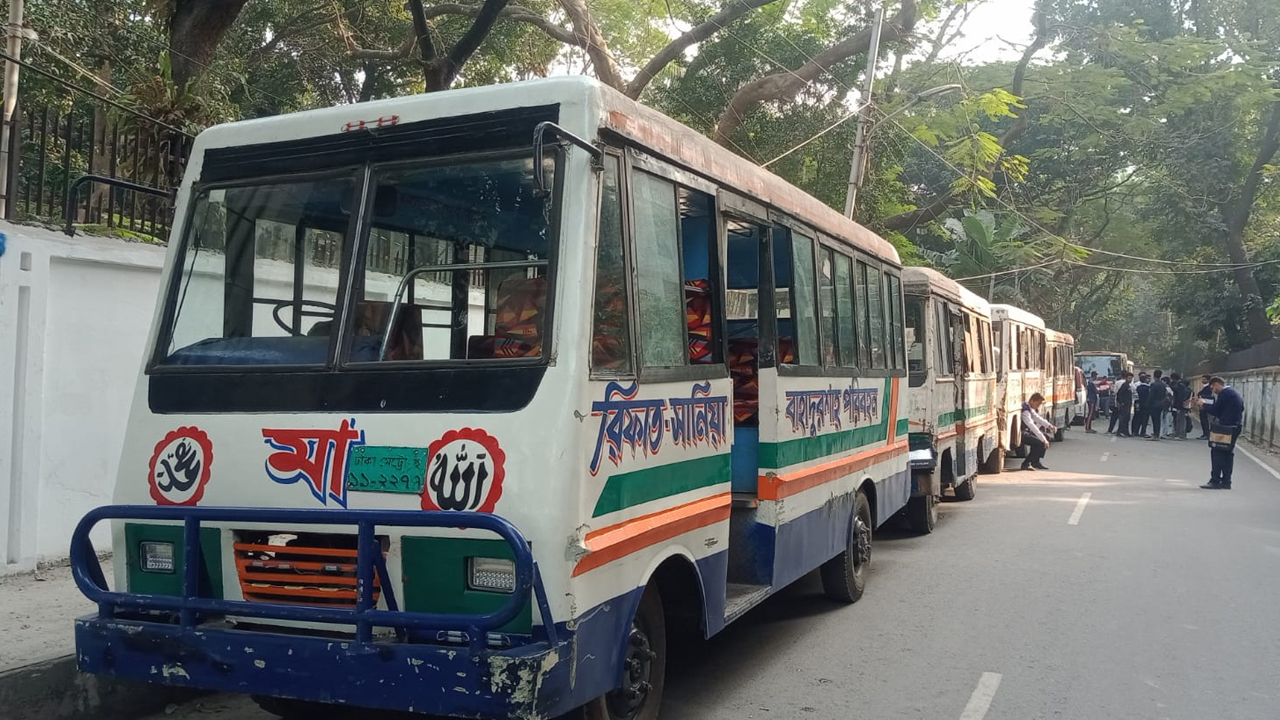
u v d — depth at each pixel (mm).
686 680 6098
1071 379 30453
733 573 5977
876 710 5543
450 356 4145
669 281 4742
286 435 4102
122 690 5277
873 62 17781
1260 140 35406
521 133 4133
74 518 7324
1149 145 32156
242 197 4520
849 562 7816
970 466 13633
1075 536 11195
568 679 3713
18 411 6852
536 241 4047
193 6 12555
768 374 5922
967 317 13719
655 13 22375
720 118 20234
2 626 5691
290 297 4355
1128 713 5504
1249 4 32750
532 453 3750
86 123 8789
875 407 8500
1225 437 15633
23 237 6820
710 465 5059
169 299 4520
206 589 4191
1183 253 39281
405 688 3625
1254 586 8641
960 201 25219
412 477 3873
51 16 12031
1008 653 6652
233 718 5359
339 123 4398
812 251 6902
